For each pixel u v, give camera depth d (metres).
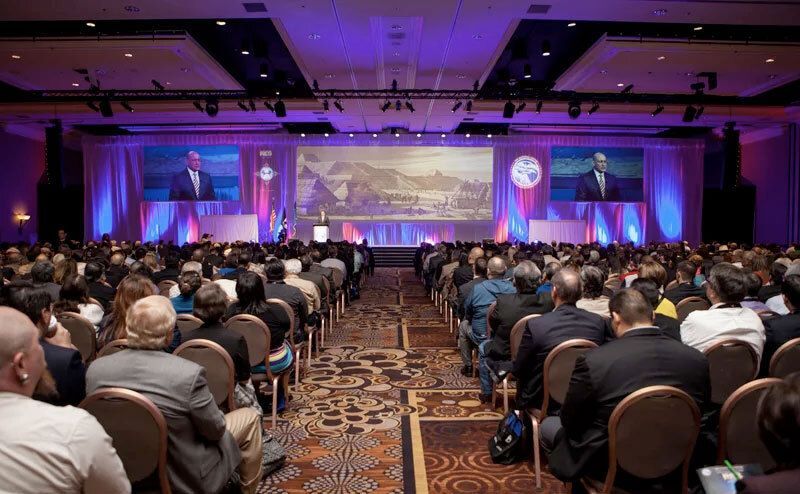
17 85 14.82
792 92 15.76
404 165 22.23
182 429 2.55
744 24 10.25
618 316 2.72
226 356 3.53
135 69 13.33
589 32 11.95
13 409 1.56
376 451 4.38
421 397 5.76
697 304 5.33
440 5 9.56
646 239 22.69
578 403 2.53
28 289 2.93
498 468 4.05
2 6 9.59
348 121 19.92
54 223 21.25
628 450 2.45
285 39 11.45
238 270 7.14
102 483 1.66
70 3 9.44
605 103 17.38
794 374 1.39
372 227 22.66
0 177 18.77
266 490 3.72
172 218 22.34
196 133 22.27
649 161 22.64
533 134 22.36
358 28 10.76
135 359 2.59
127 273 7.60
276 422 4.98
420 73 14.07
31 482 1.52
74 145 22.77
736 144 17.91
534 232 21.77
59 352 2.71
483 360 5.58
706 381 2.58
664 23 11.20
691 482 2.78
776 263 5.63
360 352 7.77
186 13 9.93
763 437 1.39
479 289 5.80
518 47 12.84
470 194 22.34
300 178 22.19
